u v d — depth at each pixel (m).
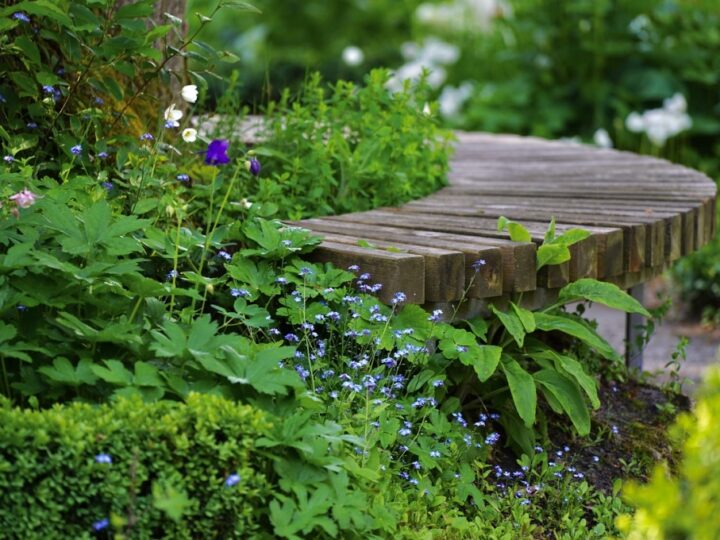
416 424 3.71
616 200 5.53
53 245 3.40
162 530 2.73
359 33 15.41
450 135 6.18
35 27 4.32
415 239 4.23
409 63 14.02
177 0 5.09
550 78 11.55
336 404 3.36
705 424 2.42
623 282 4.84
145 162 4.21
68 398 3.08
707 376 2.56
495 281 3.96
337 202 5.34
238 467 2.77
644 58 11.39
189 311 3.54
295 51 14.41
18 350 3.00
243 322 3.53
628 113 11.27
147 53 4.16
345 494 2.92
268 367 2.99
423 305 3.91
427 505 3.37
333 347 3.78
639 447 4.43
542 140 9.59
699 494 2.32
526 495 3.74
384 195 5.49
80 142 4.20
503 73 12.42
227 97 5.71
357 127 5.78
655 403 5.02
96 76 4.57
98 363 3.11
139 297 3.29
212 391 2.97
